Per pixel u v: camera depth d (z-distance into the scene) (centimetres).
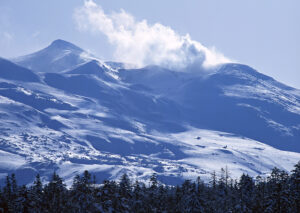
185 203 18438
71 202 17975
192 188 18400
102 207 16812
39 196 18450
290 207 17188
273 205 17438
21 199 16738
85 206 17188
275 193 17450
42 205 18662
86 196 17338
